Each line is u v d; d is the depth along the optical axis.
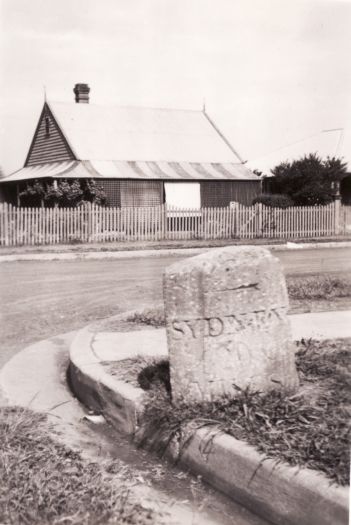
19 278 12.64
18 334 7.81
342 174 25.98
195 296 4.20
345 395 4.36
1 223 20.20
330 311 8.48
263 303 4.36
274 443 3.64
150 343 6.52
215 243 21.08
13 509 3.30
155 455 4.25
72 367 5.73
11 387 5.72
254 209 24.23
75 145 26.27
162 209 23.19
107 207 24.69
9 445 4.13
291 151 30.27
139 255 17.75
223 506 3.58
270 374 4.38
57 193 23.95
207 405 4.19
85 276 13.00
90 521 3.24
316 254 17.92
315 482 3.18
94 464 4.01
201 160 27.86
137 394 4.60
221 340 4.25
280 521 3.34
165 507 3.54
